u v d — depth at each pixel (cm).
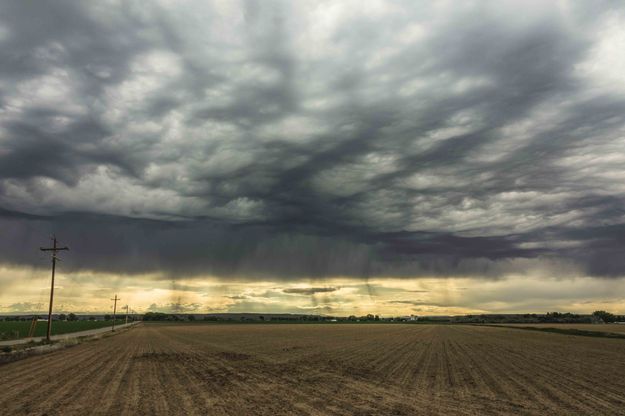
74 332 10175
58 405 1780
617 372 2848
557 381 2439
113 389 2180
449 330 11575
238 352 4600
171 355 4244
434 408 1705
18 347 5056
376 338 7538
